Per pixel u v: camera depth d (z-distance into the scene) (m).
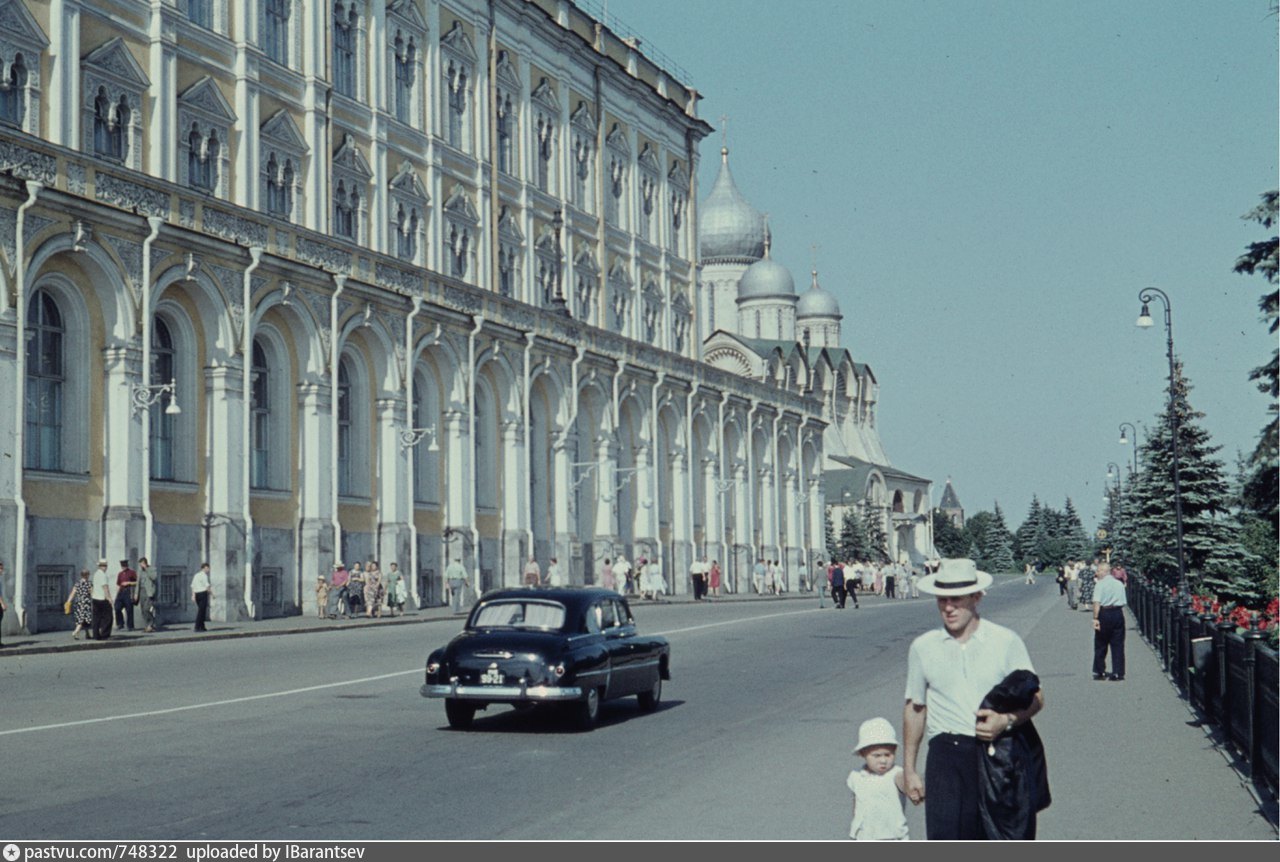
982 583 10.60
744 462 106.50
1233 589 78.75
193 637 43.91
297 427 57.78
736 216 176.12
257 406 56.44
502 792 17.14
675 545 95.06
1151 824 15.23
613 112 96.38
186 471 51.50
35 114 48.66
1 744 20.69
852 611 71.25
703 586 88.25
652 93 101.00
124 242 47.59
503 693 22.73
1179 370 81.25
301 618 55.78
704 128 110.62
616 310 96.12
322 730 22.66
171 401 47.19
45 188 43.81
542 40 86.81
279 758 19.59
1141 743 21.73
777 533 113.00
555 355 79.12
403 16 71.94
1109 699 28.39
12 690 28.64
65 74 49.75
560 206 88.25
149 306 48.47
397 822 15.19
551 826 15.02
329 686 29.66
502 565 73.88
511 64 83.12
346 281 59.56
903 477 187.12
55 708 25.41
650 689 26.16
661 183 104.06
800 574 117.25
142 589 45.84
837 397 179.88
